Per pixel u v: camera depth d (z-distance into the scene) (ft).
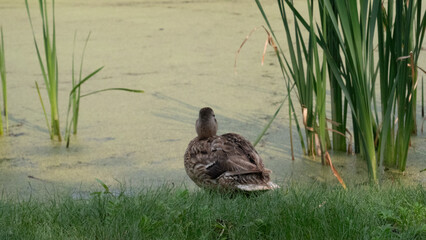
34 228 15.62
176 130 28.37
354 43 21.27
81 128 28.96
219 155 19.02
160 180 23.35
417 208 16.34
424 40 39.40
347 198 17.71
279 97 32.22
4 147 26.99
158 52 39.17
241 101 31.65
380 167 22.68
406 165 24.79
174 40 41.65
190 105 31.19
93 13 49.19
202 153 19.51
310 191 19.03
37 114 30.86
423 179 23.24
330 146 27.07
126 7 51.47
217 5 51.75
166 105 31.30
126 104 31.63
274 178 23.57
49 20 46.62
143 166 24.80
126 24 45.73
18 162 25.40
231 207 16.88
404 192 18.43
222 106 30.99
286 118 29.73
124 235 15.20
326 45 21.90
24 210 17.13
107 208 16.60
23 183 23.11
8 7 50.70
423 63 35.04
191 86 33.73
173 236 15.07
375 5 20.56
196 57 38.32
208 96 32.37
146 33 43.24
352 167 24.85
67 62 37.52
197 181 19.75
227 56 38.60
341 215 15.70
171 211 16.31
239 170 18.47
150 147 26.68
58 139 27.84
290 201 17.33
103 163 25.17
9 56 38.78
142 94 32.60
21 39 42.01
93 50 39.65
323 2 21.47
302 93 25.25
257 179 18.33
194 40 41.60
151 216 16.19
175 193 18.12
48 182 23.18
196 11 49.65
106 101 32.04
